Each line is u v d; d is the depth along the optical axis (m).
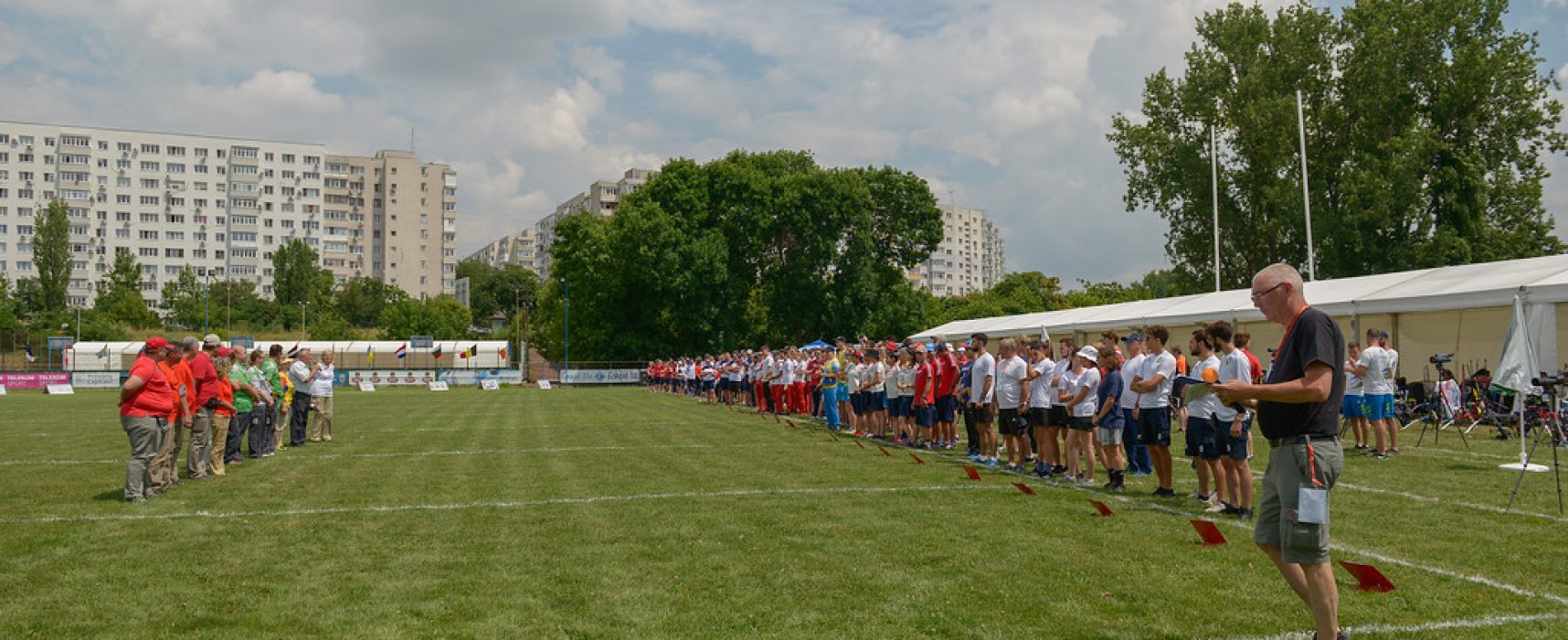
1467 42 39.03
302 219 127.75
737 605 5.95
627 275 58.88
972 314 81.69
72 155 115.31
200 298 103.19
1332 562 6.96
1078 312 37.25
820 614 5.73
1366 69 40.03
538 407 32.22
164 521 9.03
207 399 12.35
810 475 12.44
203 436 12.34
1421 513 9.13
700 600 6.08
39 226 95.38
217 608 5.93
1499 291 19.48
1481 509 9.35
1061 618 5.63
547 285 77.56
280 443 16.97
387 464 13.91
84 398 39.88
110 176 117.31
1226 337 9.30
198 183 122.00
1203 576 6.63
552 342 72.50
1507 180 38.94
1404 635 5.23
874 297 58.94
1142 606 5.86
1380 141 39.47
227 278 122.75
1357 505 9.64
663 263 54.38
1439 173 38.53
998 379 13.09
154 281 119.38
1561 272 19.22
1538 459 13.92
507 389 55.59
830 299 57.41
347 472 13.02
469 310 114.00
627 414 27.39
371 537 8.22
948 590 6.30
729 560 7.24
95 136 116.69
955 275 176.12
